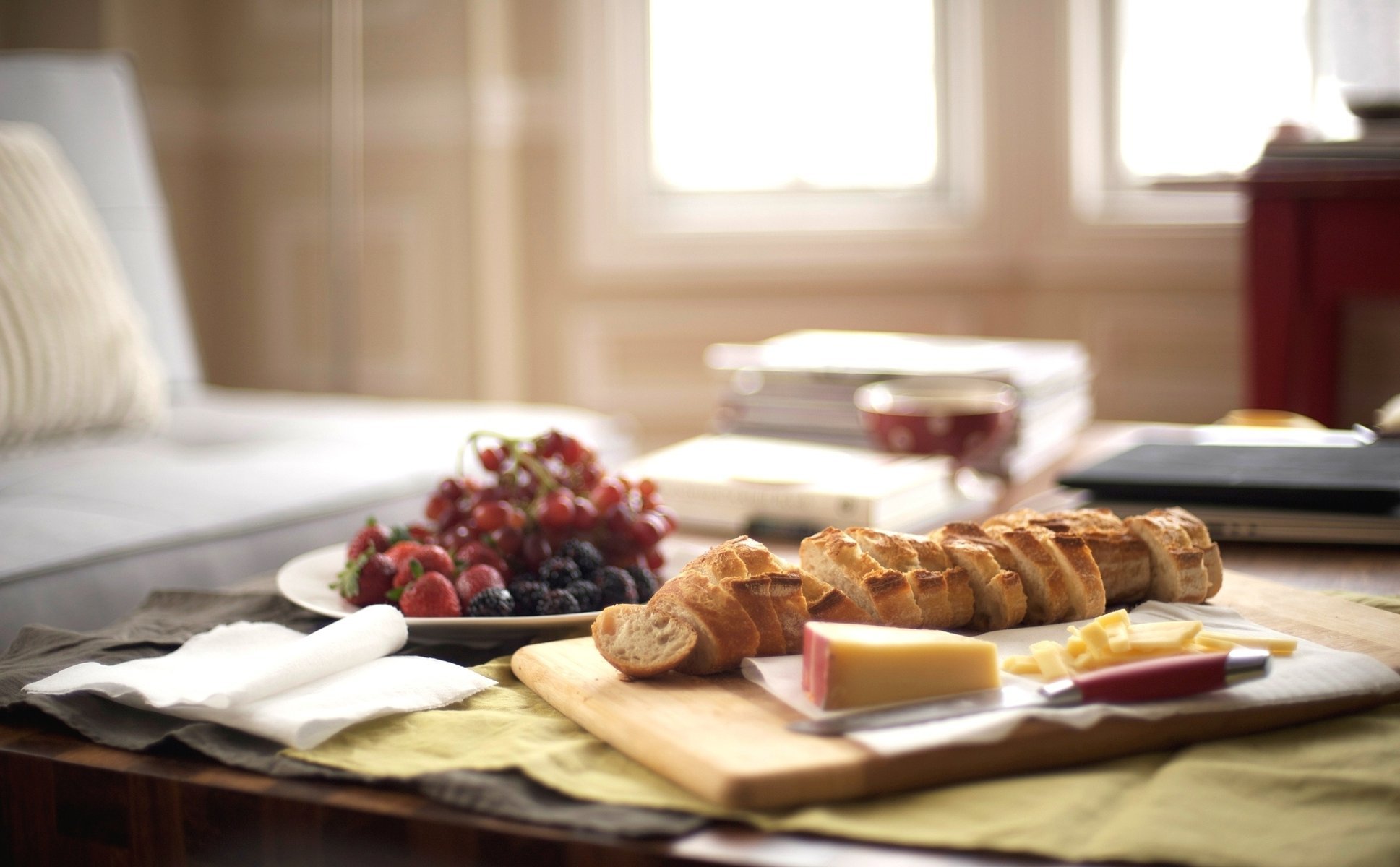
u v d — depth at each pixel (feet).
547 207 10.68
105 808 2.19
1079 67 9.61
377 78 10.50
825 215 10.49
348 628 2.48
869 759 1.87
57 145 6.46
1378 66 6.17
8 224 5.40
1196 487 3.77
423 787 2.00
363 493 5.00
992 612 2.55
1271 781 1.90
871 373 5.27
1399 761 2.01
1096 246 9.61
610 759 2.07
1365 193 6.50
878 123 10.50
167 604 3.22
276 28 10.77
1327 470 3.88
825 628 2.14
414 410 6.81
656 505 3.44
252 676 2.26
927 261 10.11
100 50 10.17
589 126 10.47
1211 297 9.32
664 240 10.55
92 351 5.53
